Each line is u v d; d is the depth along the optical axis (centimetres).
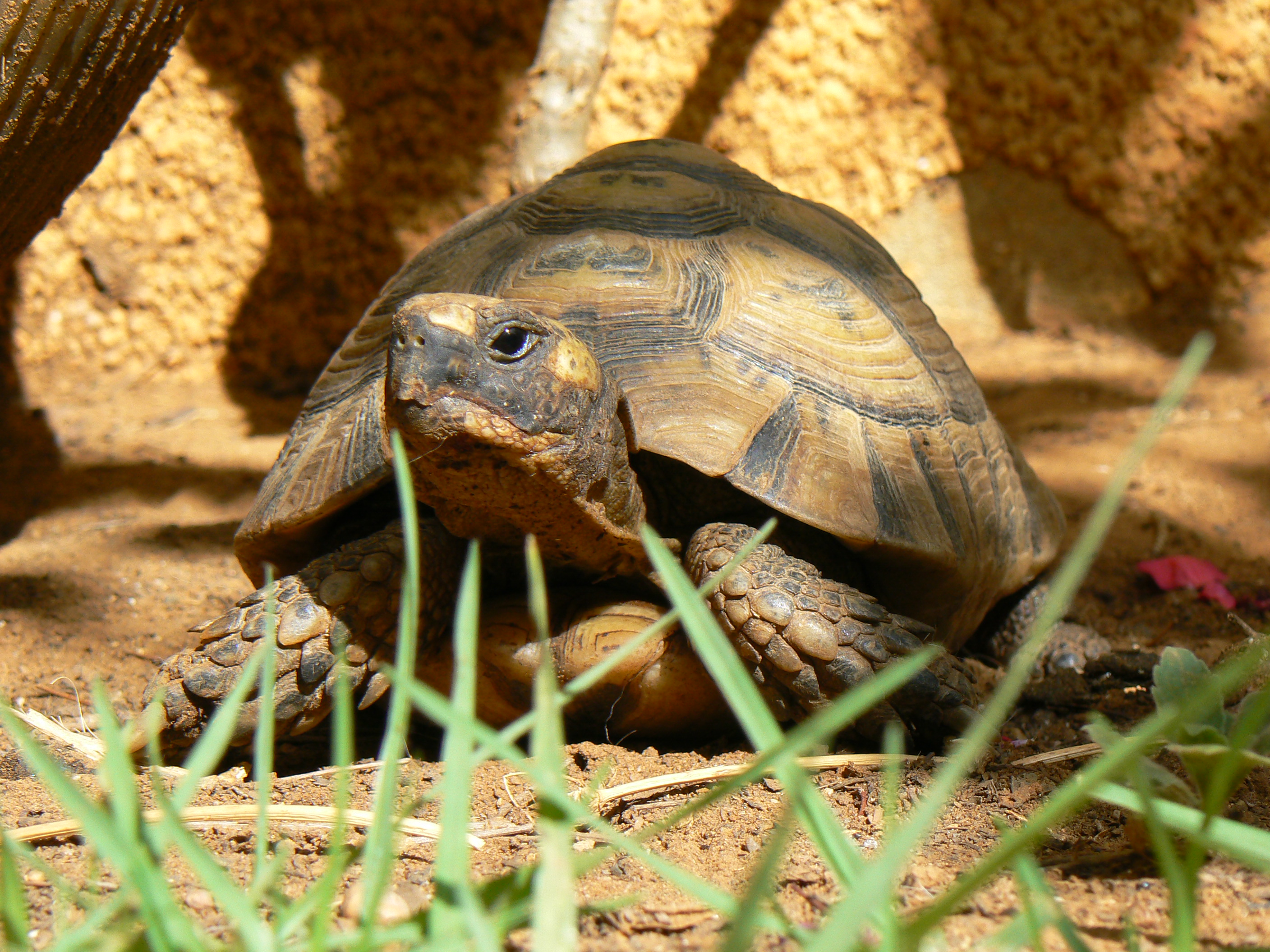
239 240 569
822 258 278
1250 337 582
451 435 193
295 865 163
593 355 209
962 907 145
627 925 142
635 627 225
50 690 276
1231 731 163
